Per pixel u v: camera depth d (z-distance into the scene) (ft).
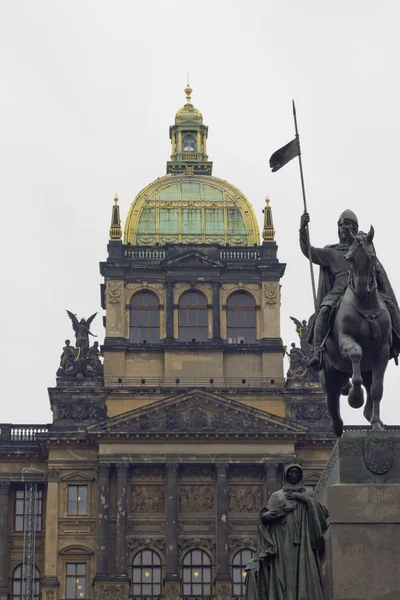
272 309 559.38
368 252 121.49
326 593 115.55
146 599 509.76
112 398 540.11
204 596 510.17
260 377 550.36
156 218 577.84
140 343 553.23
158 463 520.83
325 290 129.90
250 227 575.79
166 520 517.55
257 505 522.88
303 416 537.24
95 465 525.75
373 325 122.01
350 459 114.42
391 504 112.78
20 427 544.21
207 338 556.10
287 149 141.28
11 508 536.42
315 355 127.34
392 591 111.24
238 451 523.29
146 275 562.66
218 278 562.25
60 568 516.32
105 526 514.27
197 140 606.55
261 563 118.93
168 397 529.45
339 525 112.78
